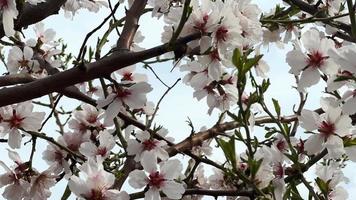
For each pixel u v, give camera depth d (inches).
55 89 105.1
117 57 104.6
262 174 121.0
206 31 111.3
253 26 123.5
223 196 134.0
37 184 150.6
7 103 104.7
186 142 159.5
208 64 121.1
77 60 120.2
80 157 150.5
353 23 108.6
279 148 139.9
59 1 143.9
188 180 153.6
